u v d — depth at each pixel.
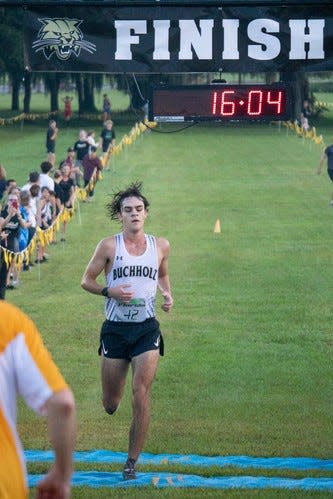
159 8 23.50
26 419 21.16
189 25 23.56
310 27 23.56
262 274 38.75
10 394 6.93
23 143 102.75
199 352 27.62
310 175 71.19
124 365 16.69
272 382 24.69
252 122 25.41
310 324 30.98
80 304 33.91
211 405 22.66
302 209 55.69
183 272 39.19
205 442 19.64
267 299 34.41
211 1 23.19
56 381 6.90
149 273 16.36
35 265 41.12
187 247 44.69
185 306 33.53
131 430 16.34
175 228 49.66
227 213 54.38
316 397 23.38
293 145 95.62
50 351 27.69
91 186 59.97
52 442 6.84
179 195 61.34
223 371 25.64
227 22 23.56
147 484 15.65
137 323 16.41
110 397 17.06
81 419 21.47
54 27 23.42
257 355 27.34
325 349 28.02
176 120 25.44
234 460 18.27
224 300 34.34
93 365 26.31
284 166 77.19
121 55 23.53
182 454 18.84
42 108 179.00
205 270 39.53
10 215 35.72
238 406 22.59
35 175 41.16
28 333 7.00
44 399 6.84
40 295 35.47
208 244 45.38
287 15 23.58
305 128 104.50
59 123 137.00
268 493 14.90
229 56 23.64
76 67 23.66
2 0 23.12
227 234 47.94
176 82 126.44
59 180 51.41
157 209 55.75
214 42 23.61
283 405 22.66
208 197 60.44
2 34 134.62
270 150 90.75
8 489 6.88
